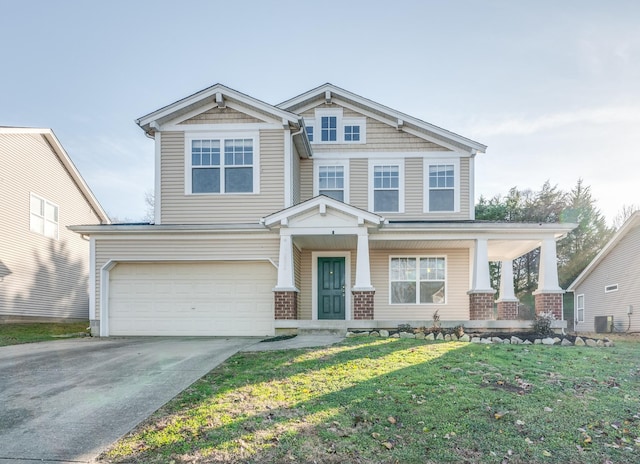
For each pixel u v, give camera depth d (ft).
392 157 52.03
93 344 37.99
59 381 23.99
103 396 21.02
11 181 58.54
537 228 43.91
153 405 19.53
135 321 45.37
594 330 81.15
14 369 27.04
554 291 43.29
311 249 50.80
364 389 20.99
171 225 44.32
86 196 76.18
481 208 121.29
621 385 22.43
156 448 15.15
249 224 43.73
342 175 52.13
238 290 45.44
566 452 15.25
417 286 50.90
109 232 44.93
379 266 51.31
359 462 14.33
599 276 80.79
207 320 45.24
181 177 46.80
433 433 16.46
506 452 15.16
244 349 32.04
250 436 15.90
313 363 26.22
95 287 45.27
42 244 64.80
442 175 51.62
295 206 42.24
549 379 23.20
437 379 22.67
